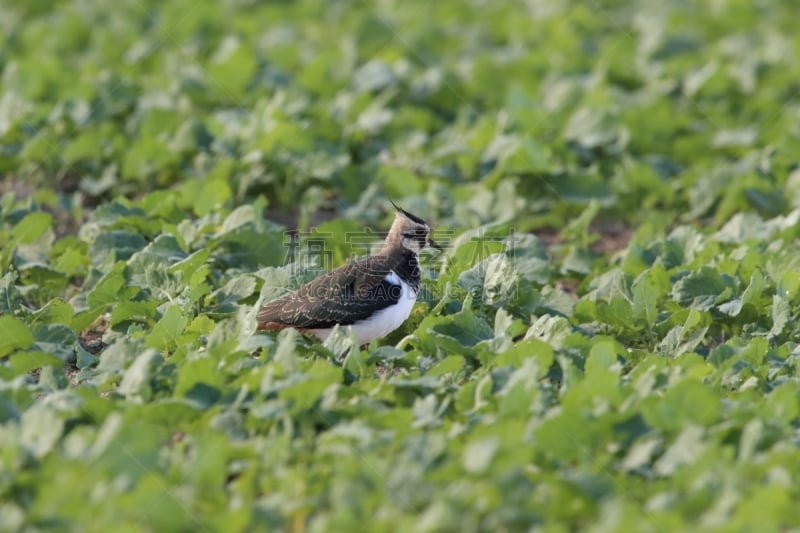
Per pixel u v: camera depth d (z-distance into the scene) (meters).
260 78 24.11
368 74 23.20
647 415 10.59
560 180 19.41
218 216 16.38
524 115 20.86
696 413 10.63
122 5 31.17
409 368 12.69
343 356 12.45
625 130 21.08
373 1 32.41
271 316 13.53
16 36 28.39
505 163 19.19
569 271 16.47
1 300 13.77
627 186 19.66
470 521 9.22
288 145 19.77
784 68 25.89
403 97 23.34
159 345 12.70
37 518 9.19
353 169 19.64
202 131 20.38
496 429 10.29
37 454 10.02
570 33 28.27
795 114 22.72
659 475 10.16
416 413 10.92
